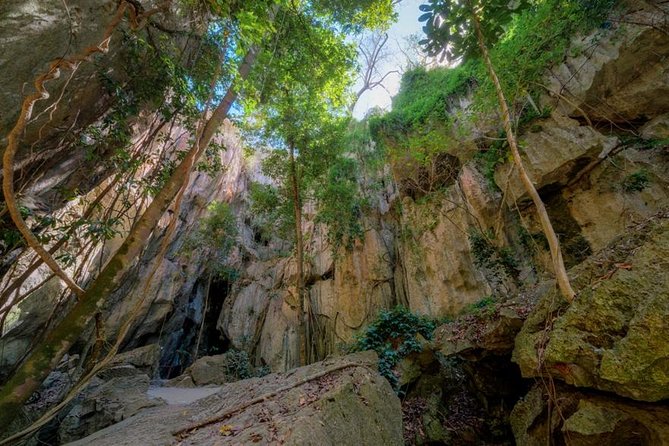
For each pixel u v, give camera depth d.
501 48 8.20
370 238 13.73
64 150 5.57
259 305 17.11
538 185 8.88
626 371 3.04
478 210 10.55
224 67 5.09
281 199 12.90
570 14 7.59
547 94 9.35
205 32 5.47
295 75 7.78
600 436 3.64
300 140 10.66
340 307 13.20
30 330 8.55
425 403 6.58
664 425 3.09
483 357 6.50
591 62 8.64
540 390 4.90
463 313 9.43
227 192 20.02
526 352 4.34
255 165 23.36
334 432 3.30
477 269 10.17
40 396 9.25
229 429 3.43
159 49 5.57
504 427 6.04
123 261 3.20
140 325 14.88
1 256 5.04
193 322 19.52
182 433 3.77
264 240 22.25
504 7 4.56
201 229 17.53
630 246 4.13
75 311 2.88
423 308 10.77
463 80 11.52
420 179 12.70
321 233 15.84
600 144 8.17
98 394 8.86
